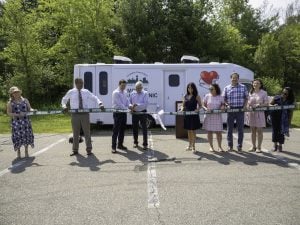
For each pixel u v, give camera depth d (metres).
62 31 29.02
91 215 5.48
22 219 5.41
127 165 8.73
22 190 6.88
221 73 16.34
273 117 10.11
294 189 6.55
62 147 11.70
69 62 27.97
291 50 41.19
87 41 28.02
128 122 16.14
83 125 10.14
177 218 5.27
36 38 28.59
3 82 29.03
